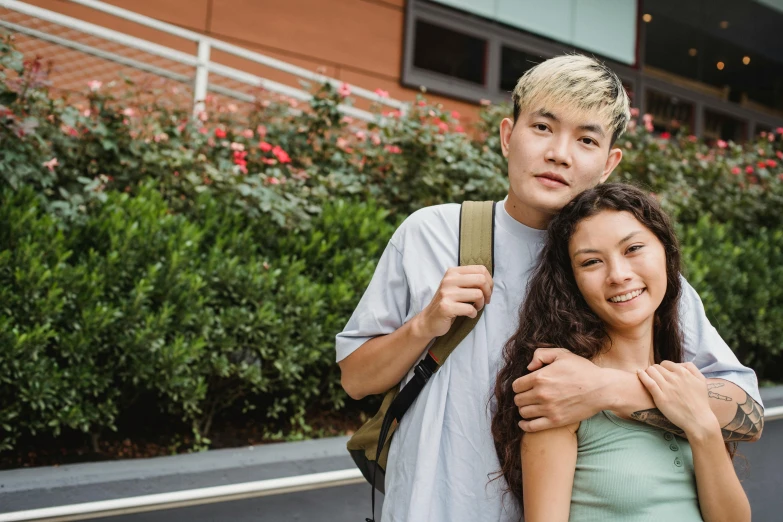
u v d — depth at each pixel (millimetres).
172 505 2279
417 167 4375
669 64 9805
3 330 2512
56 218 3031
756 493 2861
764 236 5527
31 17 4473
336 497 2508
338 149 4383
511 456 1283
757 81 10945
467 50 7465
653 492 1248
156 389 2994
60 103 3617
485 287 1289
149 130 3754
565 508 1240
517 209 1417
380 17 6785
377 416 1482
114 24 5312
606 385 1250
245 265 3279
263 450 2910
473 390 1326
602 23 8602
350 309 3428
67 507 2137
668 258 1365
